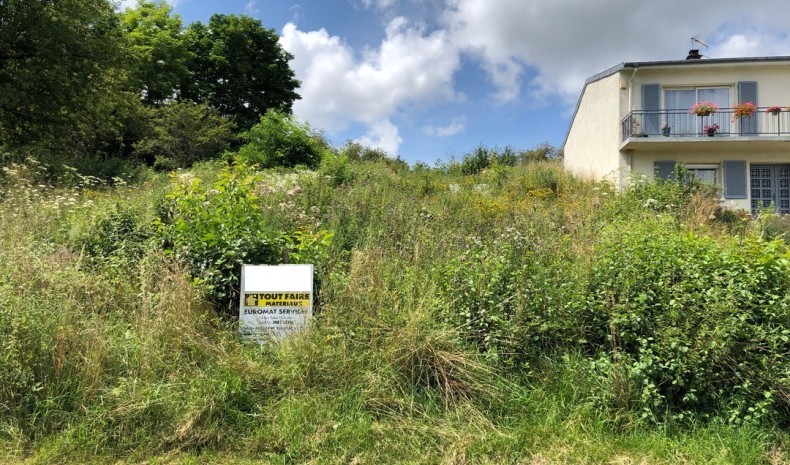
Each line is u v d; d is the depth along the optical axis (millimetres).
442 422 2992
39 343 3088
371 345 3422
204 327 3564
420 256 4777
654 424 2961
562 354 3396
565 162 21688
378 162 22156
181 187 4500
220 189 4363
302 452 2768
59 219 5703
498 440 2850
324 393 3174
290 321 3703
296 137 16875
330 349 3371
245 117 31656
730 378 3045
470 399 3162
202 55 31125
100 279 3939
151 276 3854
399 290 3811
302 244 4496
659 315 3232
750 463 2646
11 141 14922
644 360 3080
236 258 4105
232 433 2893
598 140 17438
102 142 19594
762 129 15227
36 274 3709
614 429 2943
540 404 3107
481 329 3496
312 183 8719
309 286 3754
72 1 15172
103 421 2850
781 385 2945
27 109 15000
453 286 3758
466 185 14266
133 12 25484
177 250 4094
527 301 3512
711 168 15906
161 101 25969
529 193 12453
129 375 3137
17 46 14711
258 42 33125
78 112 16312
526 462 2721
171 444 2816
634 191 11016
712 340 2959
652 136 14969
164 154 20781
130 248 4547
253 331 3674
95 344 3199
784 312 3072
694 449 2764
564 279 3695
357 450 2803
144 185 10242
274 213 6375
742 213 10492
